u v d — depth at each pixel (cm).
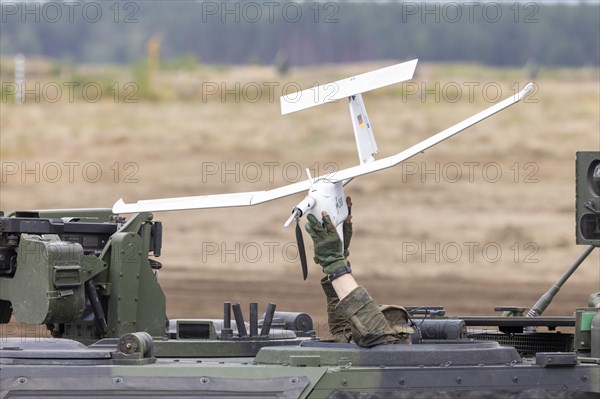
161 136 12519
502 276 8156
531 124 13188
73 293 2947
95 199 10569
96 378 2611
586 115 13562
